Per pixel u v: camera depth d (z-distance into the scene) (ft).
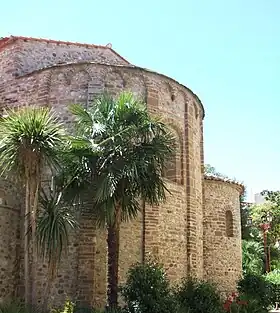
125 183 47.50
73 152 49.06
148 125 49.26
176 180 67.31
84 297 55.21
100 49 77.92
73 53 75.97
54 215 46.62
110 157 47.42
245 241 136.15
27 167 47.21
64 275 56.24
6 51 70.90
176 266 63.21
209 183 81.30
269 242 154.81
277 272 117.39
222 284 78.38
